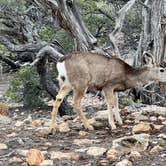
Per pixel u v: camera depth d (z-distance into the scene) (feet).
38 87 56.49
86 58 31.32
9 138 29.32
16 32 54.85
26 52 51.52
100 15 61.00
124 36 63.98
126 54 62.80
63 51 52.13
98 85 31.76
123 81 32.35
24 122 36.32
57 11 42.57
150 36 49.88
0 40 49.85
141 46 49.83
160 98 49.96
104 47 53.42
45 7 43.04
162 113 34.63
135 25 64.18
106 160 23.56
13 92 56.54
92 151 24.82
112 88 31.96
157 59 48.85
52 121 30.27
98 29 60.70
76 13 43.88
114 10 61.46
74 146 26.84
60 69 31.55
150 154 24.39
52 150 26.05
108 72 31.71
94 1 60.23
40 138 29.14
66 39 55.26
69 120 36.37
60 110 51.70
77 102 31.35
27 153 24.73
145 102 49.88
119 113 35.53
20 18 54.75
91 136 29.37
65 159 24.18
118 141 25.03
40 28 57.62
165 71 33.42
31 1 46.88
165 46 49.19
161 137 26.99
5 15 54.24
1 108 46.85
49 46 49.26
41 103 57.67
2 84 75.56
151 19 49.80
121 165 22.34
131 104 45.52
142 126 29.45
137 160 23.47
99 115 34.17
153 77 33.27
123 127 31.48
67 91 31.32
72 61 31.12
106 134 29.73
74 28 43.62
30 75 53.47
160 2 49.32
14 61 55.52
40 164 23.31
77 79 31.07
